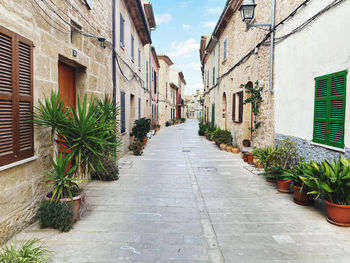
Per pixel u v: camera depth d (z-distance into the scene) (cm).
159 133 2031
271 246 297
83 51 515
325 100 425
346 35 373
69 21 450
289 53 554
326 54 422
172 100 3819
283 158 522
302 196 429
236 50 1055
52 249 287
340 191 353
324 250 288
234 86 1096
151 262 265
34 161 352
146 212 402
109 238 315
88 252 282
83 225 352
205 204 439
